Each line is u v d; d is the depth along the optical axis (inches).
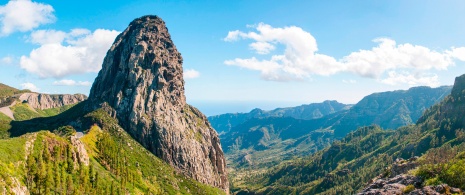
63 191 5935.0
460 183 4992.6
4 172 4859.7
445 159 6865.2
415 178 5659.5
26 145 6127.0
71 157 7012.8
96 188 6742.1
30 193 5280.5
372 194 5492.1
